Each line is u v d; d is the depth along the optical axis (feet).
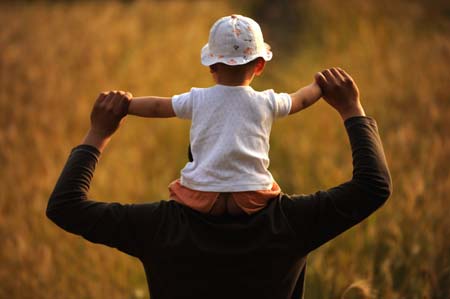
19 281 28.43
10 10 70.85
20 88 48.75
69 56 55.57
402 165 34.04
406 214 28.81
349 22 63.82
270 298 13.15
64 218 13.16
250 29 13.38
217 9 74.90
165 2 73.26
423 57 50.60
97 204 13.30
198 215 13.14
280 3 76.79
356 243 27.89
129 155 41.19
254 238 13.05
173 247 13.04
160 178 39.99
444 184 30.86
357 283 23.50
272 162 42.55
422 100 43.01
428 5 62.03
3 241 30.86
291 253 13.19
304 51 63.10
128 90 50.37
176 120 46.32
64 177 13.38
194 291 13.10
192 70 55.57
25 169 37.11
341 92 13.97
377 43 55.26
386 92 45.60
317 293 25.39
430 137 37.47
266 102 13.46
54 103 46.70
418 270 26.37
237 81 13.46
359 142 13.57
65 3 76.13
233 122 13.16
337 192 13.29
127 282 28.35
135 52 57.67
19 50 55.83
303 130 45.09
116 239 13.25
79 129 44.04
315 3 71.15
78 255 29.76
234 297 13.12
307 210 13.24
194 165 13.29
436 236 27.58
